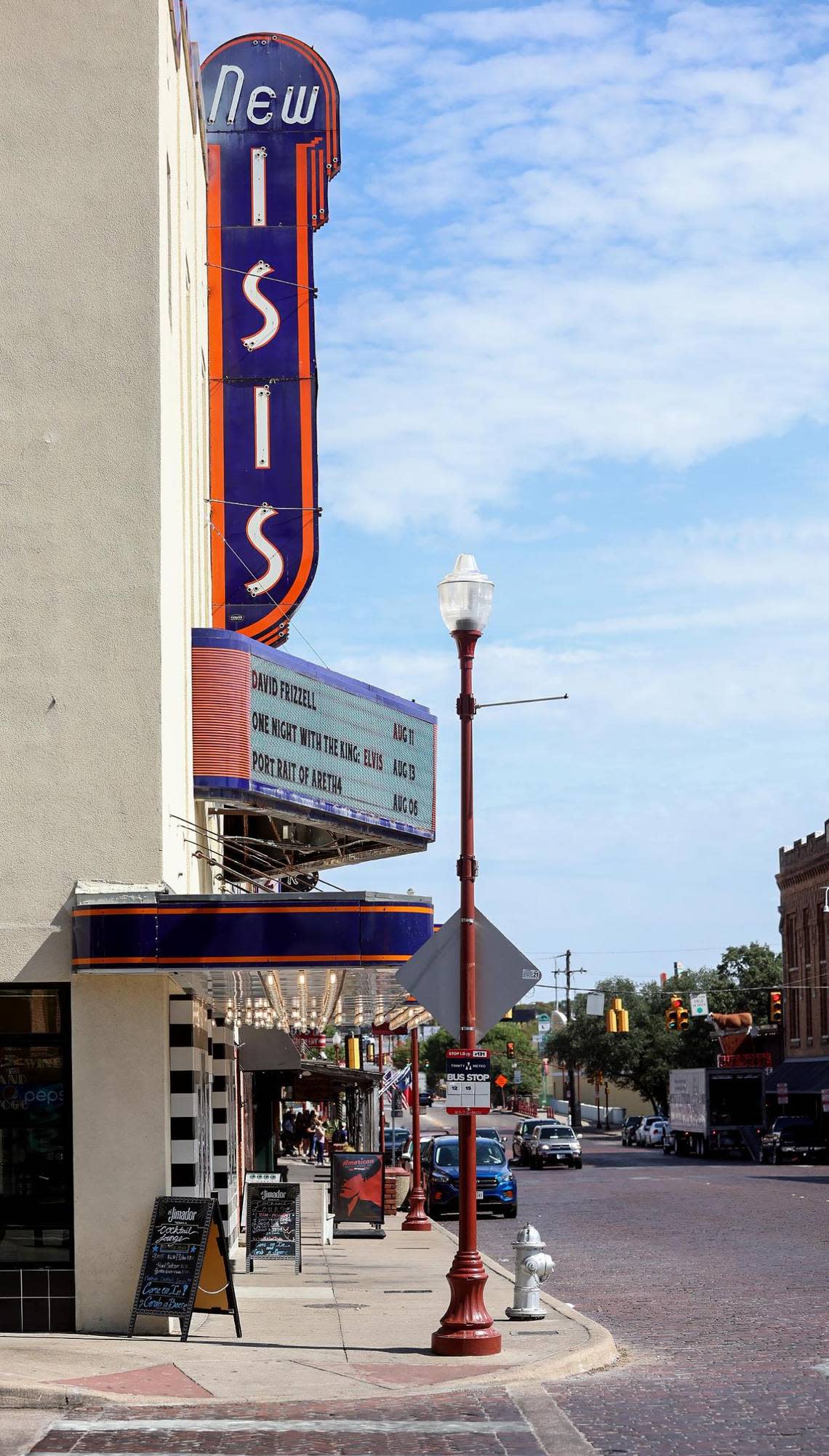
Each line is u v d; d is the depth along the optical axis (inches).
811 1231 1109.7
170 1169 614.5
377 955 594.6
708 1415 458.3
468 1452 409.4
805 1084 2842.0
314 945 593.3
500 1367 524.1
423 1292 768.9
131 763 627.5
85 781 626.5
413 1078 1304.1
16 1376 499.2
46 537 637.3
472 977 577.9
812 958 3235.7
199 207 888.3
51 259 649.6
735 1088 2751.0
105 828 624.1
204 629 780.0
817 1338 609.6
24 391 644.1
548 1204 1560.0
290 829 994.1
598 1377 526.6
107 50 658.2
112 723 629.0
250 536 902.4
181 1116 629.9
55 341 646.5
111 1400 472.7
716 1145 2733.8
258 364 917.2
